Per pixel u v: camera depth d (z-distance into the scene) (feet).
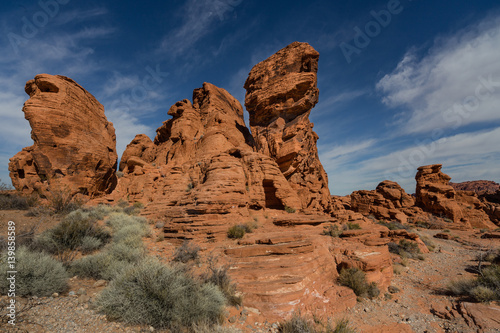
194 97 137.90
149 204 67.41
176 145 107.86
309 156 100.01
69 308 17.61
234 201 52.21
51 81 68.95
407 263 48.73
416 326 25.09
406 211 140.56
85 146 72.79
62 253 29.89
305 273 28.71
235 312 22.70
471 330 22.57
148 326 17.28
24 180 67.00
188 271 26.66
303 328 20.42
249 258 31.96
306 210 81.10
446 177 150.51
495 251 55.62
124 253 30.53
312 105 107.55
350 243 42.32
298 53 110.63
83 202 61.36
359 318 26.07
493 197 178.81
